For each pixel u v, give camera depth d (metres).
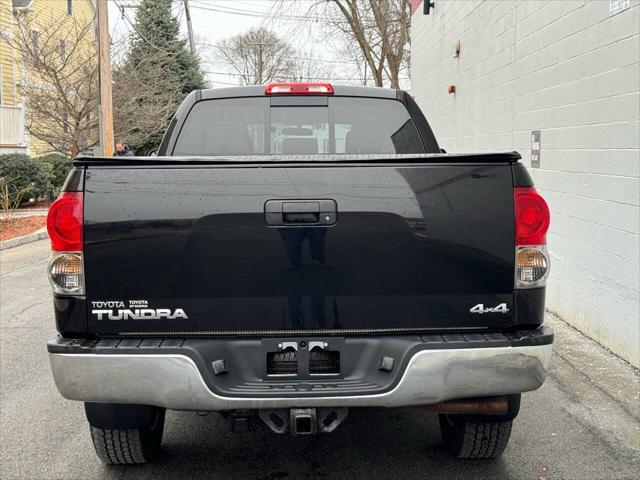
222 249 3.03
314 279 3.05
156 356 2.96
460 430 3.71
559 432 4.30
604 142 5.92
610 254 5.84
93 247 3.01
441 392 3.00
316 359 3.12
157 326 3.06
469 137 11.05
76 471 3.83
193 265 3.03
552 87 7.15
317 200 3.03
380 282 3.05
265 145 4.67
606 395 4.91
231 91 4.69
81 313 3.04
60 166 22.38
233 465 3.91
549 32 7.21
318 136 4.68
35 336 6.72
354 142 4.70
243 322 3.06
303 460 3.97
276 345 3.08
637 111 5.33
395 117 4.73
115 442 3.60
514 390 3.04
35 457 4.02
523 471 3.78
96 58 20.06
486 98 9.92
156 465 3.91
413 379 2.98
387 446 4.16
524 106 8.10
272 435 4.35
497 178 3.06
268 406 2.97
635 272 5.40
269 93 4.66
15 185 18.94
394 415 4.67
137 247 3.02
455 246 3.05
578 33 6.45
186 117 4.65
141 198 3.01
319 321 3.07
